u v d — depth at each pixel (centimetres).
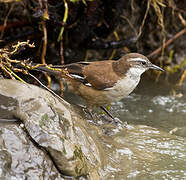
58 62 1405
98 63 1080
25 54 1238
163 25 1488
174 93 1426
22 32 1403
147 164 866
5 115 704
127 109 1273
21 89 733
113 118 1095
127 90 1057
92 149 793
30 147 671
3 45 1352
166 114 1252
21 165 655
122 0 1368
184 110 1289
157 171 839
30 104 713
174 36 1578
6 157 650
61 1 1262
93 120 1038
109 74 1034
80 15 1336
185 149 957
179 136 1061
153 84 1502
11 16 1422
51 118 718
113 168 820
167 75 1588
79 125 816
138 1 1516
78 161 696
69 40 1414
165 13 1559
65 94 1318
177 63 1644
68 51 1433
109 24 1406
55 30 1333
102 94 1041
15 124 690
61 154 674
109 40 1572
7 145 661
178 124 1177
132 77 1054
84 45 1441
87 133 822
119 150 898
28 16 1343
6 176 636
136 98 1372
